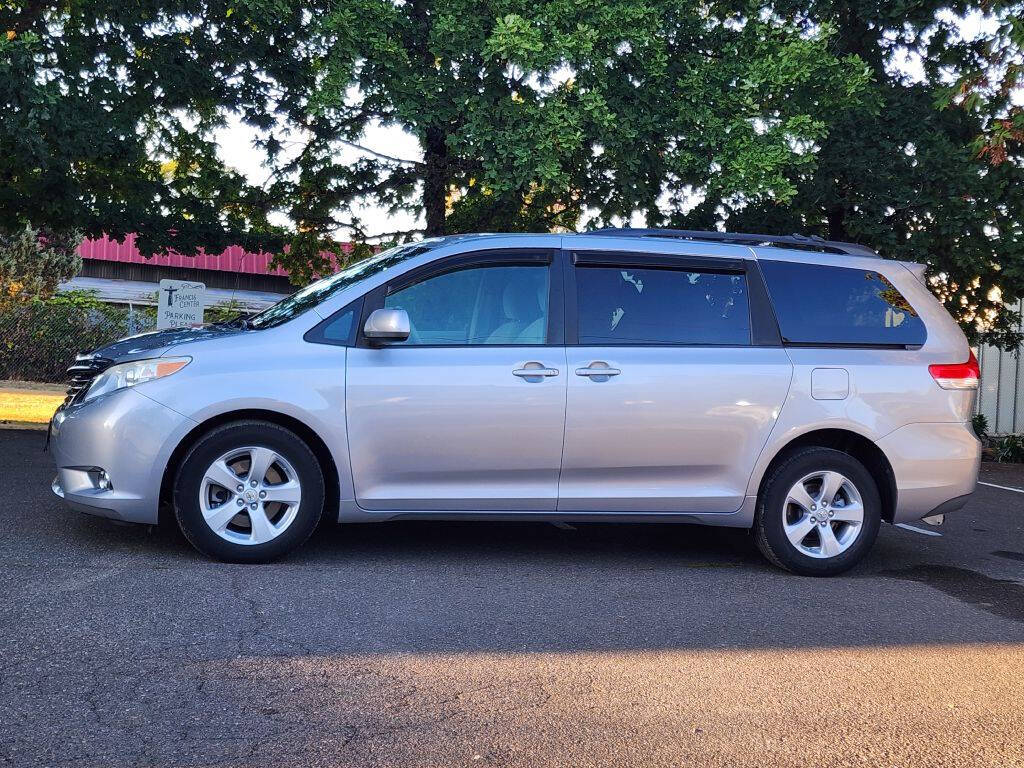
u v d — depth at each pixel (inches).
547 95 409.1
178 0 436.1
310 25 454.6
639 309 232.7
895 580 237.8
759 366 232.7
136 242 508.7
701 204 508.7
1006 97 332.5
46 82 396.8
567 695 148.5
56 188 456.4
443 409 219.3
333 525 263.3
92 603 179.0
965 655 178.1
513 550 246.2
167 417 209.9
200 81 456.1
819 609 205.6
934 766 129.6
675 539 273.1
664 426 227.5
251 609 181.6
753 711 145.9
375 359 219.1
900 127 499.8
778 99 440.1
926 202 491.5
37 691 138.3
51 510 256.8
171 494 218.4
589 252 234.2
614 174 455.5
